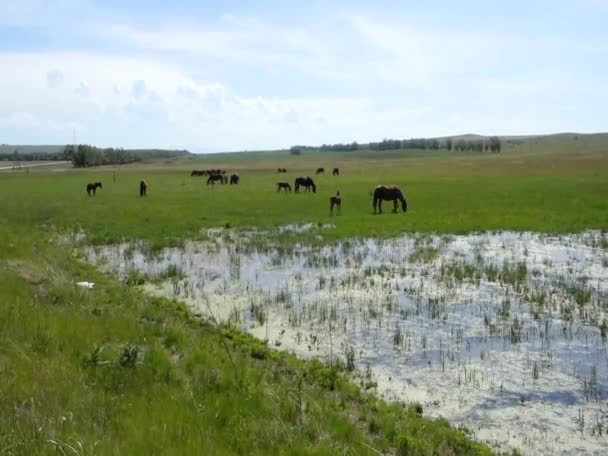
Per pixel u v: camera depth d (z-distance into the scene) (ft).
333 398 29.48
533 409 29.86
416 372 34.68
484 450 25.23
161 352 30.89
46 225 97.04
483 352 37.76
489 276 57.16
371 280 56.75
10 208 122.83
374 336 41.11
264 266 64.80
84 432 20.49
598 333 41.09
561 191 139.95
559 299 49.73
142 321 40.29
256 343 38.50
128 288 51.90
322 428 24.77
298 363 34.78
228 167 451.53
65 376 25.53
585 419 28.76
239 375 29.63
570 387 32.37
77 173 339.77
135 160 637.30
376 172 285.02
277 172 325.62
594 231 84.07
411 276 58.80
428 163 391.24
